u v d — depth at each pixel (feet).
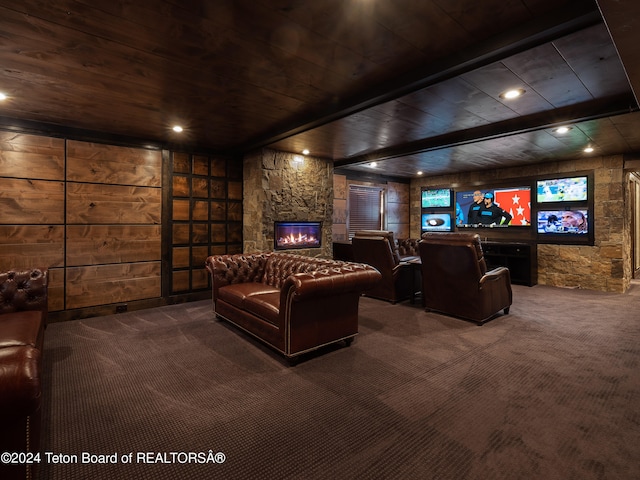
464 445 5.90
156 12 6.24
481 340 11.10
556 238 21.30
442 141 15.72
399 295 16.42
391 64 8.43
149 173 15.51
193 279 16.92
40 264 13.00
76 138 13.69
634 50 6.39
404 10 6.26
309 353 10.10
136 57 7.95
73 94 10.23
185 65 8.38
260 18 6.46
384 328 12.37
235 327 12.59
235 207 18.31
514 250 21.58
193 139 15.74
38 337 8.03
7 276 10.02
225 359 9.67
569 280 20.77
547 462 5.45
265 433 6.30
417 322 13.08
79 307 13.82
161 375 8.66
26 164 12.69
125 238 14.88
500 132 13.62
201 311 14.90
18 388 3.76
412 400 7.43
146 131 14.30
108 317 13.94
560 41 6.98
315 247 19.39
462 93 9.88
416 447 5.87
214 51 7.70
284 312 9.22
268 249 17.17
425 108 11.14
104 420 6.70
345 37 7.18
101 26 6.68
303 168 18.79
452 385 8.09
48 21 6.48
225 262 13.60
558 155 19.17
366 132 14.17
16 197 12.54
